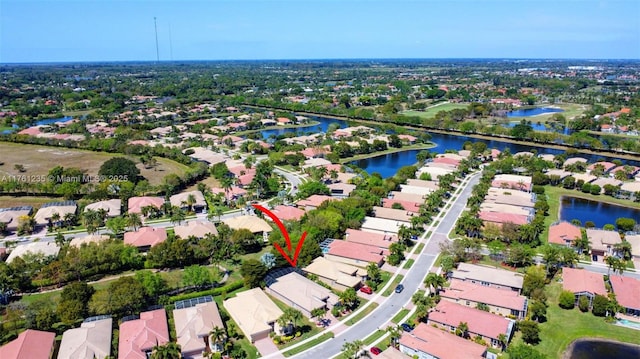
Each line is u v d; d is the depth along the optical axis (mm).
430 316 101125
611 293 110312
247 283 115562
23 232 151875
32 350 85938
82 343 87562
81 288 102125
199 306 102938
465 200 187625
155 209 168125
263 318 98812
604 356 92000
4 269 112625
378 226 153125
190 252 127688
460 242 131875
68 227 156875
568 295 108312
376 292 115312
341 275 119375
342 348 91062
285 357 90062
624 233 150000
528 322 95562
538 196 186500
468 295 109250
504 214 162625
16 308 100312
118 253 125625
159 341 90250
